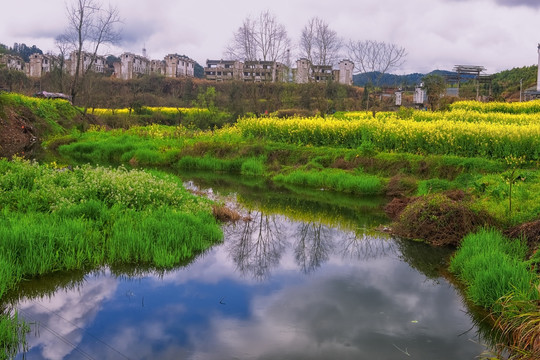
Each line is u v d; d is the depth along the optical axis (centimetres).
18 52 10975
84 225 781
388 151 1717
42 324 515
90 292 607
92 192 946
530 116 2633
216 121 3812
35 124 2830
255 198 1358
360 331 520
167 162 2041
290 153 1883
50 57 6731
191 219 883
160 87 7250
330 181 1541
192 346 476
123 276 667
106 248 735
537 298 520
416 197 1196
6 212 799
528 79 6962
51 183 984
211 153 2027
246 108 4966
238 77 6888
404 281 691
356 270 741
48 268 657
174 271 697
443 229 908
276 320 541
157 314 548
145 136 2558
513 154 1460
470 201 1035
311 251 848
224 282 662
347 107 5397
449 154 1588
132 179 1021
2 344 464
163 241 765
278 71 7288
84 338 487
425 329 529
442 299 621
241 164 1894
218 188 1505
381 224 1063
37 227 720
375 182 1451
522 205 945
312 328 524
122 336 493
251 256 799
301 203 1301
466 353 477
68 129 3144
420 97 4831
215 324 527
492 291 583
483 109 3353
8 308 551
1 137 2333
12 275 621
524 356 434
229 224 1031
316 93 5309
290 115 4150
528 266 649
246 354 463
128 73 9906
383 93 6681
